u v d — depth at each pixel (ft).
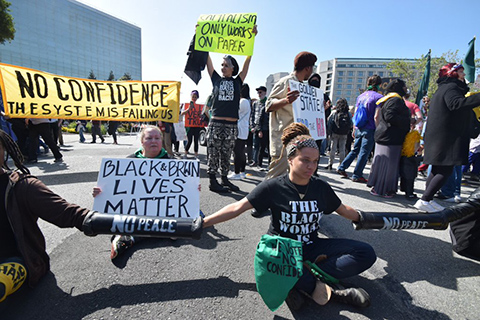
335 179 16.11
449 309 5.17
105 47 314.35
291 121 8.93
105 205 6.59
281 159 8.98
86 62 296.30
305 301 5.27
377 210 10.43
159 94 15.60
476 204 6.47
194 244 7.33
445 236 8.48
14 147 4.97
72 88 14.24
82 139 38.17
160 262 6.41
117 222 5.18
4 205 4.82
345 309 5.11
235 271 6.20
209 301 5.18
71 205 5.31
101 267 6.12
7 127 16.93
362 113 14.38
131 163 7.06
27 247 5.10
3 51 232.94
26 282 5.34
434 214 6.25
